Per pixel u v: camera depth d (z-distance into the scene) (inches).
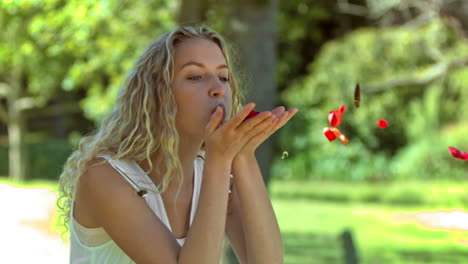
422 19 572.4
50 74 700.7
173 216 82.7
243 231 85.0
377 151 845.2
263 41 223.0
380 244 458.0
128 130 81.6
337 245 441.4
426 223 555.8
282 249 81.7
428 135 800.3
